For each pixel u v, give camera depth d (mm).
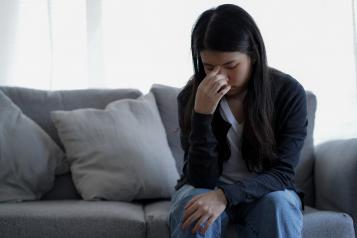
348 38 2338
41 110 1986
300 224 1278
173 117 2047
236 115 1484
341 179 1654
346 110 2320
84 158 1839
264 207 1265
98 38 2289
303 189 1932
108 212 1469
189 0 2307
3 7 2213
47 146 1876
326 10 2340
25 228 1402
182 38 2301
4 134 1799
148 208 1679
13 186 1758
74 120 1889
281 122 1456
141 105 1962
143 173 1790
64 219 1419
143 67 2297
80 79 2260
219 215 1274
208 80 1367
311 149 1979
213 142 1414
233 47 1313
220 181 1477
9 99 1903
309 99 2043
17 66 2223
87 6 2281
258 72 1400
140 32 2299
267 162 1423
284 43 2336
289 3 2342
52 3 2238
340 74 2334
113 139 1840
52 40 2229
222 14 1352
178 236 1259
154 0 2303
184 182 1520
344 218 1479
